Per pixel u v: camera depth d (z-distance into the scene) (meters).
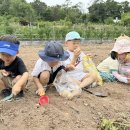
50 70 1.68
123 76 2.05
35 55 3.88
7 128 1.27
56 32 8.62
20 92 1.57
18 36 7.93
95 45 7.56
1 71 1.59
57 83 1.71
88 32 9.39
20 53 4.18
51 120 1.33
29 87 1.79
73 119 1.37
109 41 9.48
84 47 6.54
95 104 1.56
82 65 1.89
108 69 2.09
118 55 2.04
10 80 1.60
